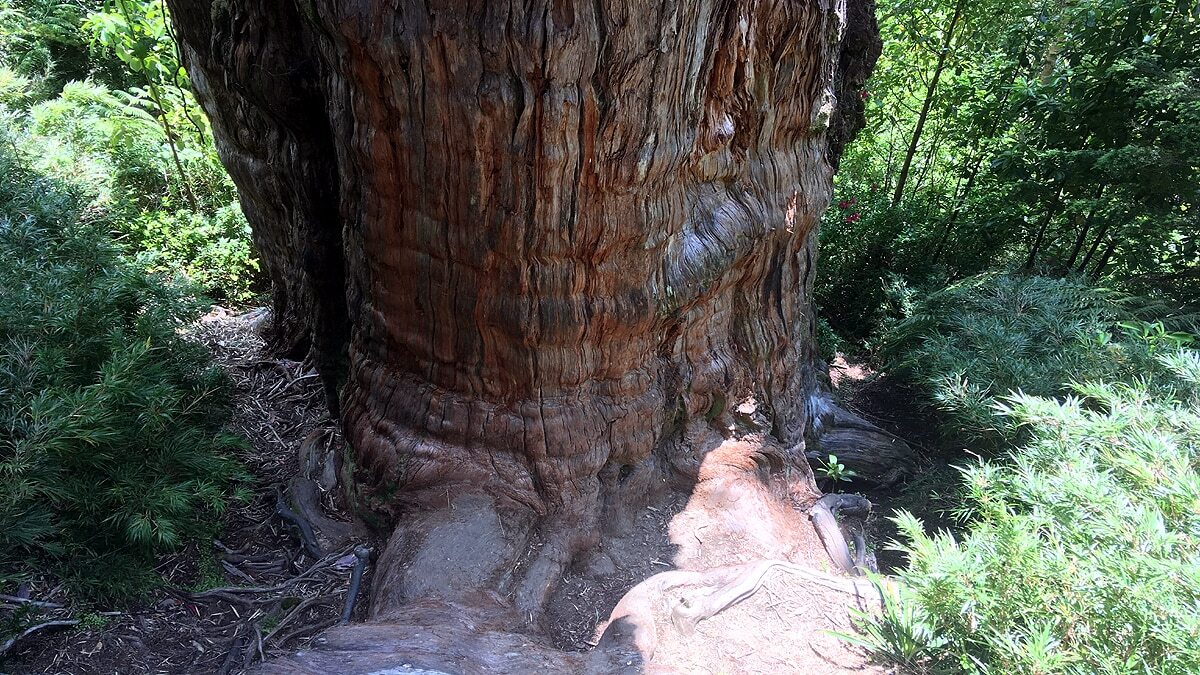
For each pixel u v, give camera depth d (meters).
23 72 8.10
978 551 2.32
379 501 2.91
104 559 2.54
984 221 6.09
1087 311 4.51
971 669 2.04
